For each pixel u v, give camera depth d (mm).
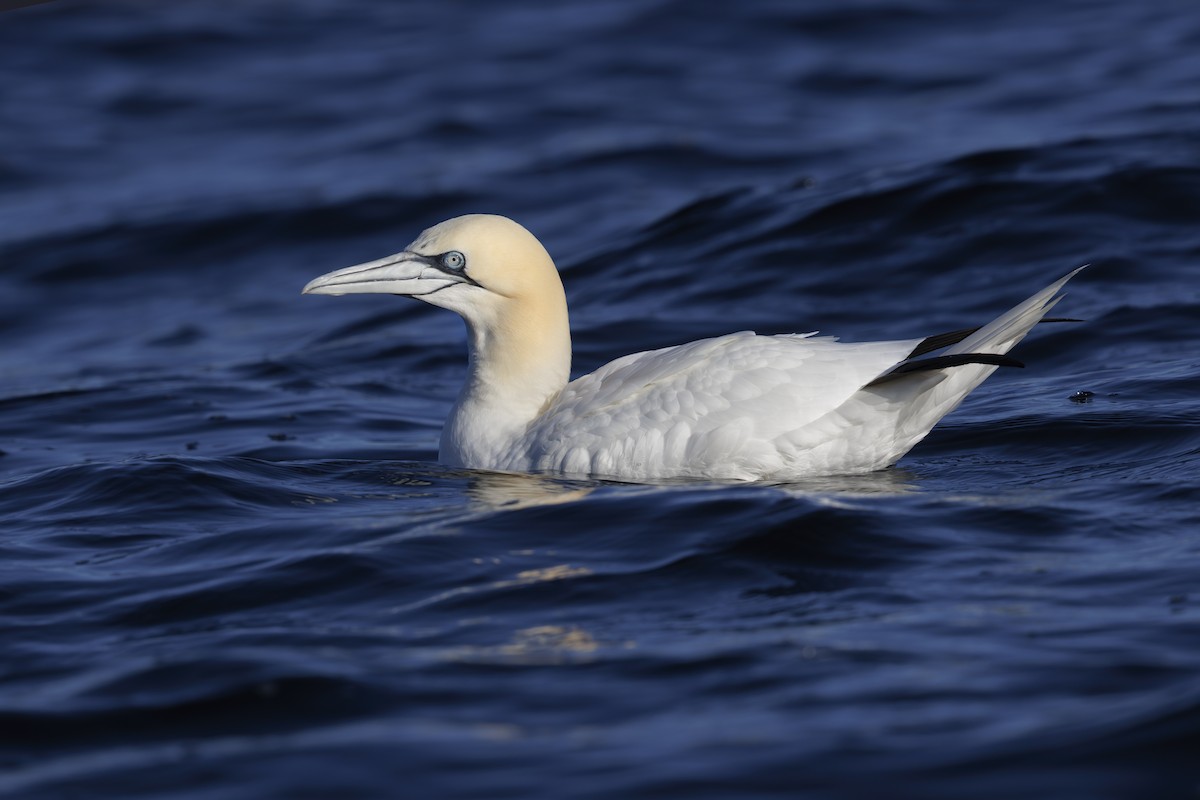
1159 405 15648
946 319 20734
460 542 11891
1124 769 7332
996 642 9289
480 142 35031
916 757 7641
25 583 11695
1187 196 23188
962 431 15672
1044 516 12023
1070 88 33781
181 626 10539
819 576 10836
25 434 18641
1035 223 22969
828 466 13938
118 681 9281
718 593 10570
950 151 29250
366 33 46219
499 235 15117
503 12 47125
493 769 7781
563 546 11695
